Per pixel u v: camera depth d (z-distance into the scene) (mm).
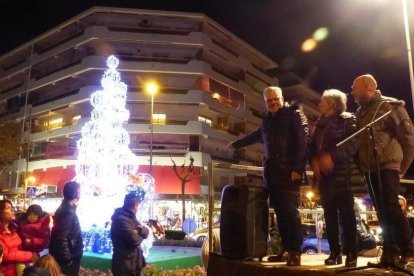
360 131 4293
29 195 37344
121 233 6191
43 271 4312
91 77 43500
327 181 4855
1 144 43938
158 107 42188
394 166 4477
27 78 50438
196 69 42406
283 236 4812
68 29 45938
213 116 45969
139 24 43688
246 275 4785
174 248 19484
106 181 19297
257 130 5797
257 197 5223
